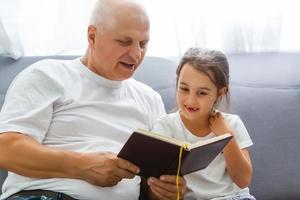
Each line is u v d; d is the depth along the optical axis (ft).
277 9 6.19
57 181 4.20
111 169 3.98
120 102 4.79
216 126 4.62
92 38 4.58
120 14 4.38
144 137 3.51
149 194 4.73
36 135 4.24
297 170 5.33
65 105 4.49
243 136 4.79
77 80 4.63
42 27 6.21
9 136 4.07
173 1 6.15
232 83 5.83
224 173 4.65
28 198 4.02
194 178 4.58
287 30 6.45
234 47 6.36
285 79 5.87
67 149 4.39
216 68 4.45
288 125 5.53
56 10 6.14
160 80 5.77
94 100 4.62
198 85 4.40
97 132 4.54
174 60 6.35
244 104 5.62
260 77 5.90
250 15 6.23
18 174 4.19
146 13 4.52
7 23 5.93
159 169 3.90
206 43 6.31
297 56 6.25
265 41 6.35
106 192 4.24
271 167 5.34
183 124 4.75
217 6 6.22
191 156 3.64
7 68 5.75
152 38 6.35
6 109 4.26
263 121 5.54
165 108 5.54
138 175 4.23
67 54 6.27
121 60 4.50
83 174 4.08
